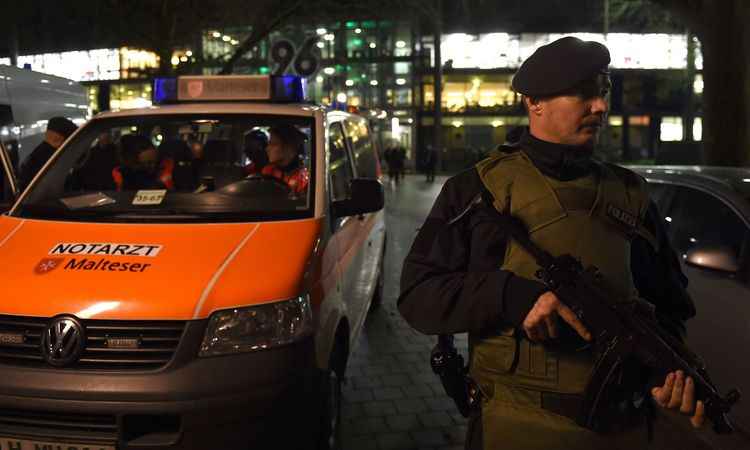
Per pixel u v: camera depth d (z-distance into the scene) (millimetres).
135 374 2322
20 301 2438
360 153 5199
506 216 1595
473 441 1728
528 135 1658
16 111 6879
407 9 14695
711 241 3412
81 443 2314
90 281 2494
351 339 3693
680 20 7398
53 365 2342
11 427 2365
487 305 1520
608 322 1465
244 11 12102
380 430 3678
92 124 3820
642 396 1644
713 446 3078
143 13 11328
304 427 2561
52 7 13688
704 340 3254
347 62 39312
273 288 2543
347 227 3846
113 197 3338
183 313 2383
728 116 6805
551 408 1553
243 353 2408
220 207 3236
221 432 2346
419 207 16156
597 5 39688
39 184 3430
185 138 3781
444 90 41219
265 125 3709
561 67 1548
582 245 1544
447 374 1829
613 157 38406
